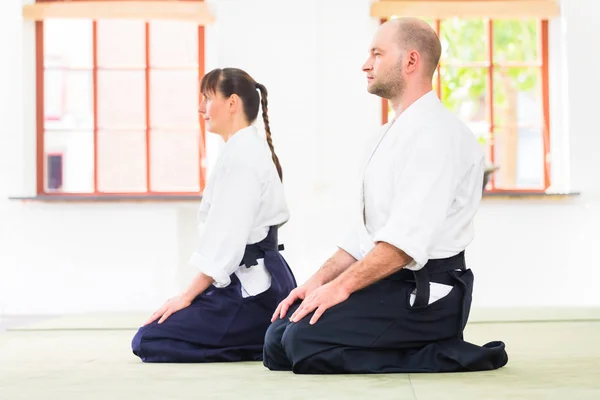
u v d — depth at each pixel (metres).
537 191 8.55
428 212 3.39
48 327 5.91
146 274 8.34
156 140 8.65
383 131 3.73
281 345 3.53
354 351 3.43
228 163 4.12
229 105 4.27
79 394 2.98
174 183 8.67
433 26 8.68
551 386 3.02
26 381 3.34
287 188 8.26
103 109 8.65
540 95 8.64
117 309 8.33
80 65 8.63
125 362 4.02
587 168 8.41
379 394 2.87
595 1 8.41
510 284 8.34
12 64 8.45
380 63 3.63
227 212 4.06
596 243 8.36
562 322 5.95
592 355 4.08
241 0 8.30
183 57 8.65
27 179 8.54
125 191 8.66
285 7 8.30
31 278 8.34
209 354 3.99
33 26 8.55
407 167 3.46
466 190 3.56
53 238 8.34
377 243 3.44
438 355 3.45
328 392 2.94
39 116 8.58
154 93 8.66
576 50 8.42
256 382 3.21
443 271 3.52
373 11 8.37
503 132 8.68
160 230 8.34
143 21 8.62
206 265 4.02
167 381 3.28
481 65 8.68
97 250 8.34
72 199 8.28
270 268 4.12
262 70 8.30
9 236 8.36
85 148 8.63
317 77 8.29
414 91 3.63
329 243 8.23
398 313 3.45
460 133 3.57
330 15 8.32
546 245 8.36
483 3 8.46
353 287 3.45
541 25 8.63
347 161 8.29
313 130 8.28
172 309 4.05
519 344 4.64
